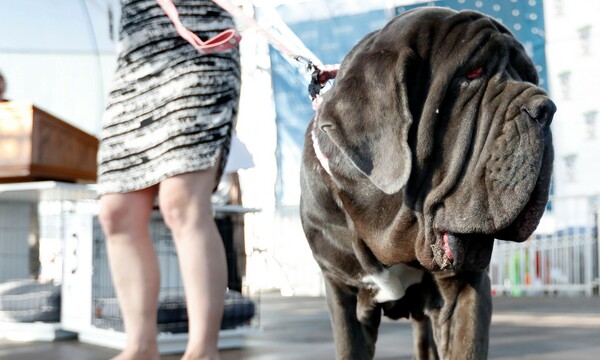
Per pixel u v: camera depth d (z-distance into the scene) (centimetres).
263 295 1038
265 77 995
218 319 284
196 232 286
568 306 797
